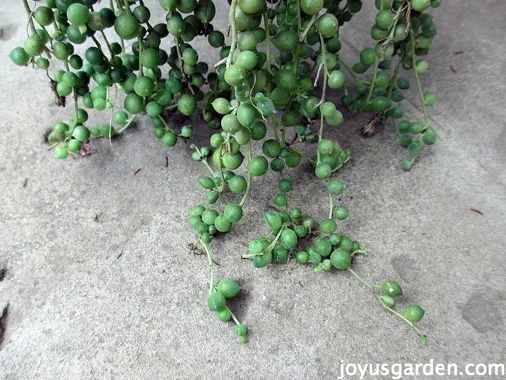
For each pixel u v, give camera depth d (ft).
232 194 0.62
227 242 0.57
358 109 0.64
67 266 0.57
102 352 0.51
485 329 0.50
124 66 0.58
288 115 0.54
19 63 0.53
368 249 0.56
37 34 0.51
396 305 0.52
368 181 0.61
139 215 0.61
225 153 0.52
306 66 0.58
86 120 0.65
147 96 0.58
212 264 0.54
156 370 0.49
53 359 0.51
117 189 0.63
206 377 0.49
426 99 0.59
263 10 0.45
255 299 0.53
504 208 0.58
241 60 0.42
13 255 0.58
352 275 0.54
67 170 0.65
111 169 0.65
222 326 0.52
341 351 0.49
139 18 0.51
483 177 0.60
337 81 0.49
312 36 0.57
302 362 0.49
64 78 0.55
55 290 0.55
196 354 0.50
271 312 0.52
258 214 0.60
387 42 0.53
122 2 0.53
